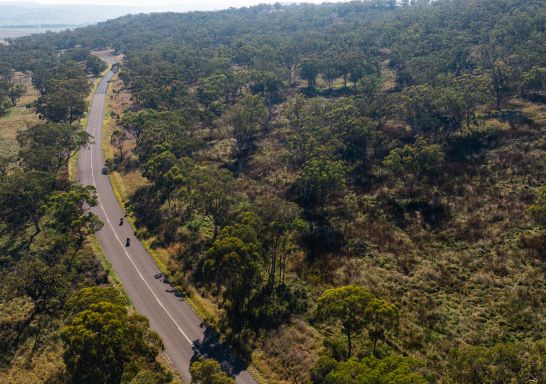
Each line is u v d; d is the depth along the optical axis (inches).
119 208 2989.7
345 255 2365.9
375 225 2630.4
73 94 4744.1
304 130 3671.3
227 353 1700.3
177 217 2807.6
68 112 4525.1
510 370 1143.6
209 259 1851.6
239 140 3993.6
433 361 1584.6
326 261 2317.9
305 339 1734.7
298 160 3523.6
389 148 3599.9
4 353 1734.7
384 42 7057.1
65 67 6815.9
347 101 4165.8
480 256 2218.3
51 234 2564.0
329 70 5802.2
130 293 2068.2
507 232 2357.3
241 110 3949.3
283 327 1817.2
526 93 4269.2
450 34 6333.7
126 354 1414.9
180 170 2824.8
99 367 1360.7
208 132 4478.3
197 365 1320.1
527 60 4323.3
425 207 2753.4
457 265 2178.9
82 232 2453.2
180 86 5255.9
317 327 1824.6
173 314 1921.8
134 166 3688.5
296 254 2406.5
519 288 1919.3
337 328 1801.2
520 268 2065.7
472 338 1681.8
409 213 2716.5
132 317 1528.1
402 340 1707.7
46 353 1707.7
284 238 2272.4
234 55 7785.4
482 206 2645.2
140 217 2859.3
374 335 1669.5
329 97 5477.4
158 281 2178.9
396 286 2057.1
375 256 2336.4
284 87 5659.5
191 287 2117.4
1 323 1872.5
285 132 4323.3
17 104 5861.2
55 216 2498.8
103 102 5900.6
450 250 2313.0
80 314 1464.1
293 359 1626.5
